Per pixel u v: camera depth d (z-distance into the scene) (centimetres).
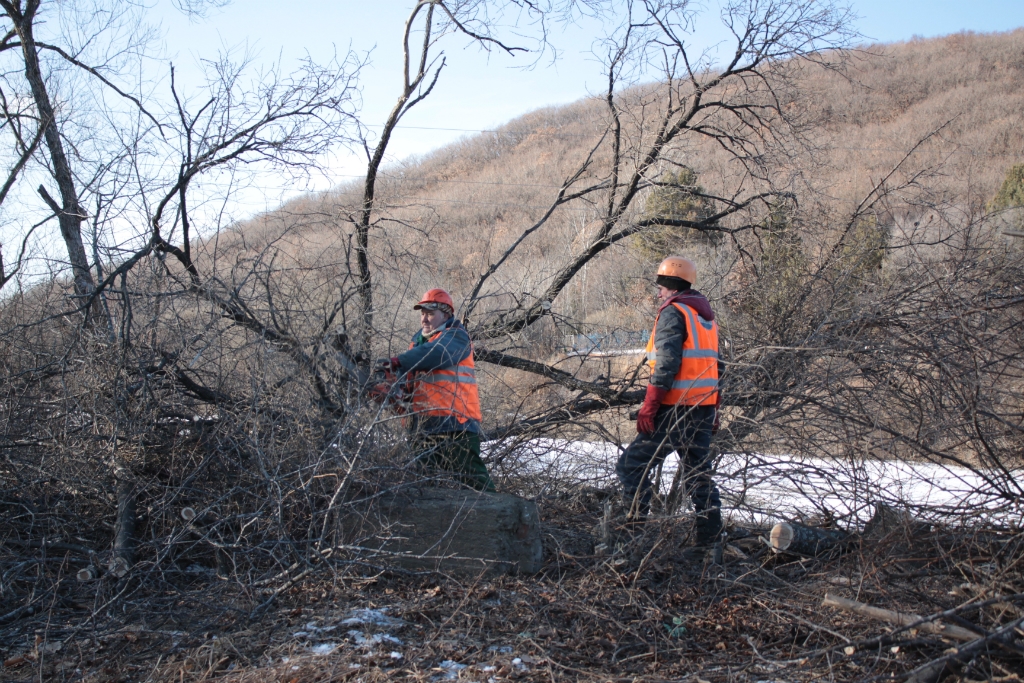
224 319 475
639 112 743
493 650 336
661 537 410
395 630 352
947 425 460
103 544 422
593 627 358
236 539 401
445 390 479
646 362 588
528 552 418
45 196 566
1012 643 297
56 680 313
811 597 379
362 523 420
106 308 481
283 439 439
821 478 444
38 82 629
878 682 297
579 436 591
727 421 500
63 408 455
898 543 386
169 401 464
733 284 621
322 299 488
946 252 565
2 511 427
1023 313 503
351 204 641
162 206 504
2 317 520
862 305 521
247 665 321
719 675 317
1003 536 393
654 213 716
